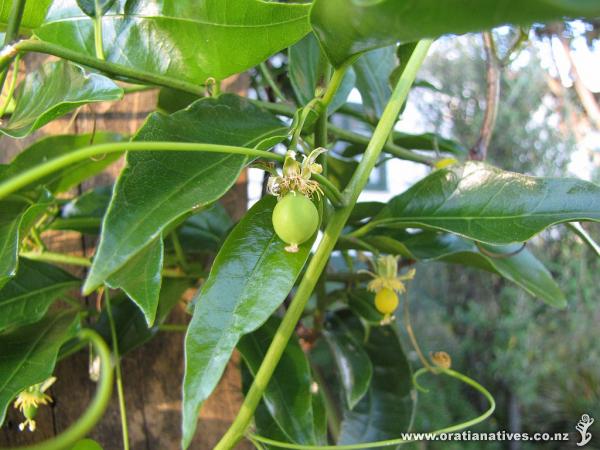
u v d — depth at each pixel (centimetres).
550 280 29
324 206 22
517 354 89
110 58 20
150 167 16
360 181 19
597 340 88
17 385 21
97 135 28
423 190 24
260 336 24
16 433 30
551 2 8
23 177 12
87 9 20
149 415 31
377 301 28
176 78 20
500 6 10
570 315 89
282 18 19
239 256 17
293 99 38
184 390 15
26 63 31
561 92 75
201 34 20
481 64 96
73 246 32
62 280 26
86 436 30
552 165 90
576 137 78
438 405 84
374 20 12
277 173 18
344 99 27
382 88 32
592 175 81
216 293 16
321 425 25
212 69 20
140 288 16
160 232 14
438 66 100
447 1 10
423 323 97
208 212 31
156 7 20
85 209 30
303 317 34
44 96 20
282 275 17
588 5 8
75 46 21
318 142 20
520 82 89
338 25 14
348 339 32
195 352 15
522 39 32
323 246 19
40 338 24
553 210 20
